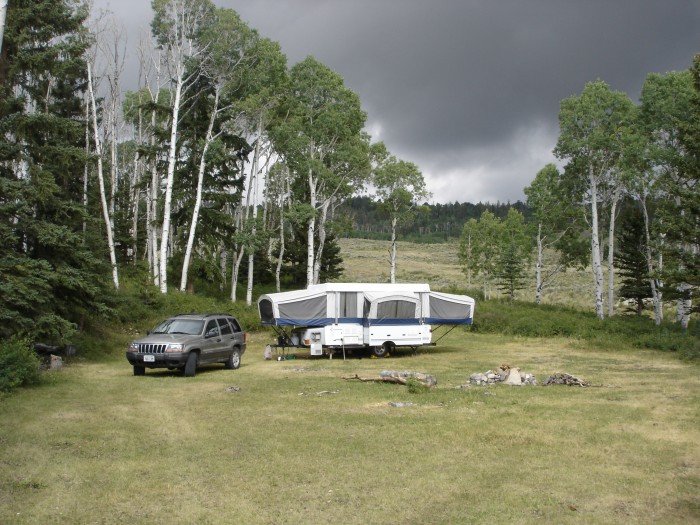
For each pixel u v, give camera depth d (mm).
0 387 12203
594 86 38062
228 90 36031
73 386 13547
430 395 12070
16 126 16938
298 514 5516
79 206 18562
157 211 41250
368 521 5348
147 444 8117
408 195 45156
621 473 6727
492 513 5496
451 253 153375
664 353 22750
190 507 5691
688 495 5984
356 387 13414
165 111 34500
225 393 12672
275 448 7855
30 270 15750
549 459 7285
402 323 22234
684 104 32844
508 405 10852
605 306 56938
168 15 33406
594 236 38656
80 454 7570
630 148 34719
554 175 48688
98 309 19750
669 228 24578
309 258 37812
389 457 7391
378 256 136000
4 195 16328
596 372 16609
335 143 39875
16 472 6727
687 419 9562
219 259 48906
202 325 17141
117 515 5480
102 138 33469
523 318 34000
